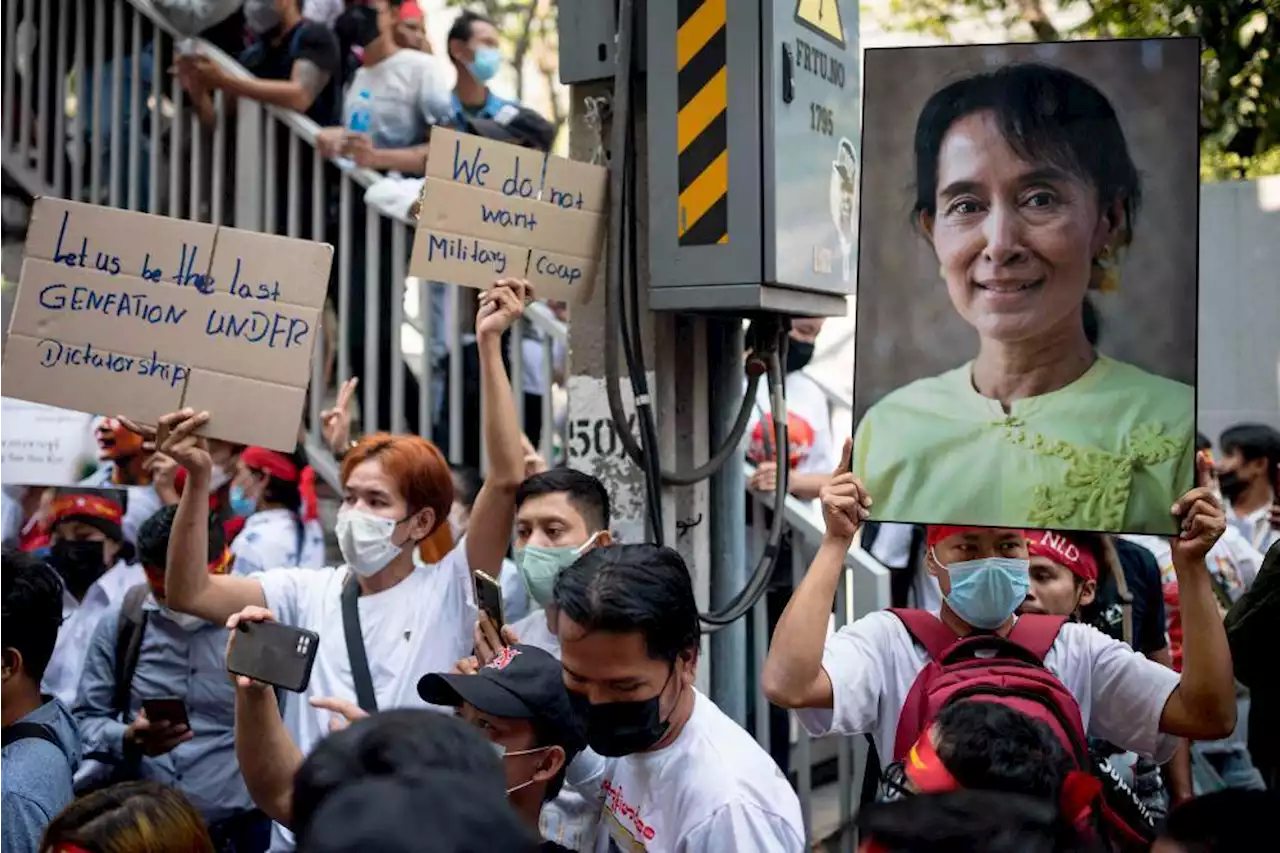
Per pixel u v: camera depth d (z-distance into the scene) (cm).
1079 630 296
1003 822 160
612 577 233
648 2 349
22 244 713
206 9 602
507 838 123
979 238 280
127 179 659
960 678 277
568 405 384
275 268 317
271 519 515
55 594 296
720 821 233
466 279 345
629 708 234
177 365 317
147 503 512
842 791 449
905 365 283
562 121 1157
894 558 526
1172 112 273
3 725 288
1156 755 286
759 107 338
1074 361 276
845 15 382
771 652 282
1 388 315
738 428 377
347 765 136
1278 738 287
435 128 339
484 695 244
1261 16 623
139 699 404
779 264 340
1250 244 550
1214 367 555
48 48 682
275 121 585
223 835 405
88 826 230
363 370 585
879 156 285
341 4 620
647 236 369
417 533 340
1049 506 275
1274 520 535
